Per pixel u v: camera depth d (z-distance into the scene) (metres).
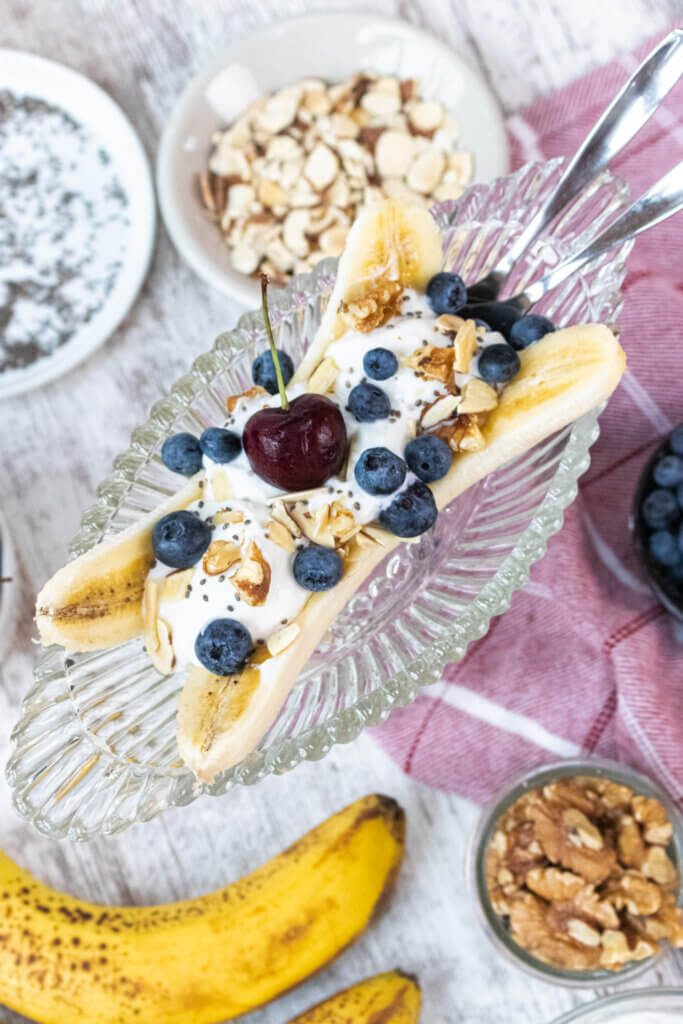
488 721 0.72
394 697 0.60
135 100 0.79
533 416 0.60
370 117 0.77
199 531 0.59
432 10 0.78
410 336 0.60
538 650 0.73
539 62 0.77
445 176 0.76
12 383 0.76
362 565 0.60
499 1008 0.73
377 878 0.71
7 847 0.74
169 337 0.77
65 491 0.77
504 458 0.61
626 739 0.71
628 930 0.70
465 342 0.60
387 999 0.70
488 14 0.78
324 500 0.59
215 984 0.70
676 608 0.70
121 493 0.64
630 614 0.72
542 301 0.66
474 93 0.76
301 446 0.58
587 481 0.74
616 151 0.62
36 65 0.79
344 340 0.61
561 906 0.70
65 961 0.70
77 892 0.74
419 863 0.74
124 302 0.76
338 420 0.58
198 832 0.74
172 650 0.59
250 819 0.74
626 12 0.77
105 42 0.79
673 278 0.74
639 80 0.61
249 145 0.77
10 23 0.80
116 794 0.61
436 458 0.59
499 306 0.62
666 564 0.71
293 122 0.77
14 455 0.77
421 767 0.73
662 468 0.70
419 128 0.76
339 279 0.62
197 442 0.61
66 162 0.79
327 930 0.70
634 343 0.72
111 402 0.77
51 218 0.79
